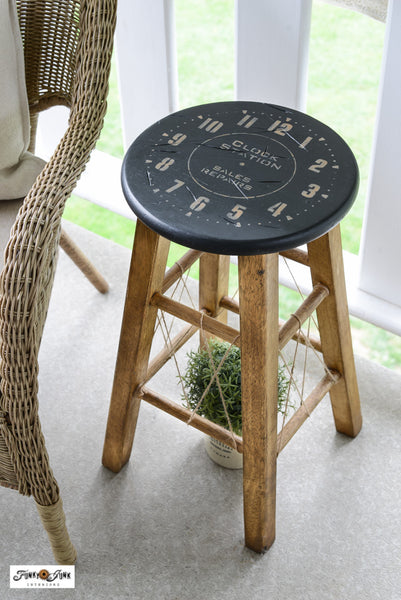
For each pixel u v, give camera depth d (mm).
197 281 1933
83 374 1724
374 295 1773
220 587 1373
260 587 1371
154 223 1081
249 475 1303
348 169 1164
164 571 1396
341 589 1363
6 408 1132
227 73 3121
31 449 1174
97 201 2043
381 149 1514
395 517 1461
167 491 1516
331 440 1592
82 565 1407
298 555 1412
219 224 1068
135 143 1212
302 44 1482
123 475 1544
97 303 1878
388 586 1365
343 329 1385
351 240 2314
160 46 1662
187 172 1157
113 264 1969
